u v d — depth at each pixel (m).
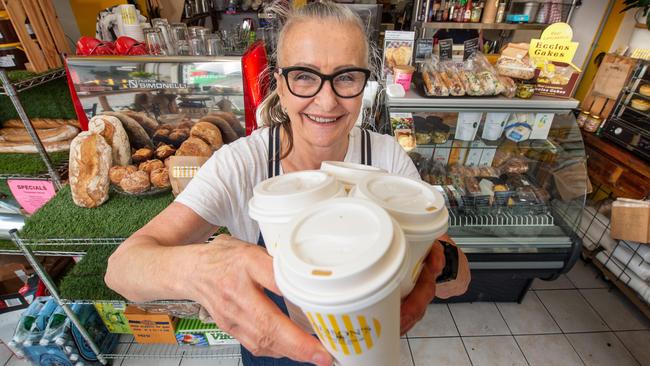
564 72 1.78
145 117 1.51
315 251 0.38
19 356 1.74
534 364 1.90
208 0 3.01
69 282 1.40
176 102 1.48
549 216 1.93
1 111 1.80
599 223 2.35
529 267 1.85
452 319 2.14
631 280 2.12
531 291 2.34
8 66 1.49
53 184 1.61
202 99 1.47
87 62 1.36
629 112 2.21
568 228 1.86
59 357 1.68
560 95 1.81
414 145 1.75
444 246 0.68
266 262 0.46
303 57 0.74
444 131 1.88
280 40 0.82
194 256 0.51
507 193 1.92
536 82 1.82
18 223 1.83
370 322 0.37
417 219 0.45
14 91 1.32
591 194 2.56
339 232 0.39
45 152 1.50
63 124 1.81
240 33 2.01
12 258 1.95
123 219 1.39
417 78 1.95
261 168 0.92
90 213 1.42
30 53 1.49
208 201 0.78
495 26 2.68
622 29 2.51
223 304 0.47
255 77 1.54
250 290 0.46
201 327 1.84
